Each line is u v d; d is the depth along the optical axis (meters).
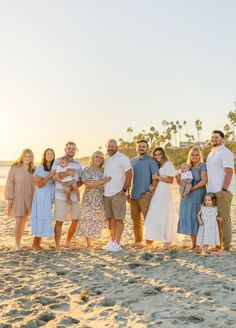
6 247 8.56
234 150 81.56
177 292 5.29
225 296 5.03
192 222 7.82
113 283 5.82
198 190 7.79
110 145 8.13
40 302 5.05
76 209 8.30
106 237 9.98
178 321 4.25
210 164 7.61
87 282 5.90
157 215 8.05
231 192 7.53
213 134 7.65
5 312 4.63
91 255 7.63
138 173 8.34
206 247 7.61
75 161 8.31
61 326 4.18
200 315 4.36
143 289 5.43
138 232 8.66
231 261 6.92
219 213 7.54
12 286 5.68
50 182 8.15
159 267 6.64
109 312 4.61
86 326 4.20
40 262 7.18
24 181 8.16
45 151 8.15
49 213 8.04
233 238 9.41
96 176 8.21
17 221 8.20
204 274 6.12
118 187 8.10
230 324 4.12
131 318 4.41
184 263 6.84
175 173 8.19
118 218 8.10
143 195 8.25
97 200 8.27
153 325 4.17
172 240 8.05
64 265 6.92
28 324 4.24
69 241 8.61
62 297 5.23
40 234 7.92
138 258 7.28
